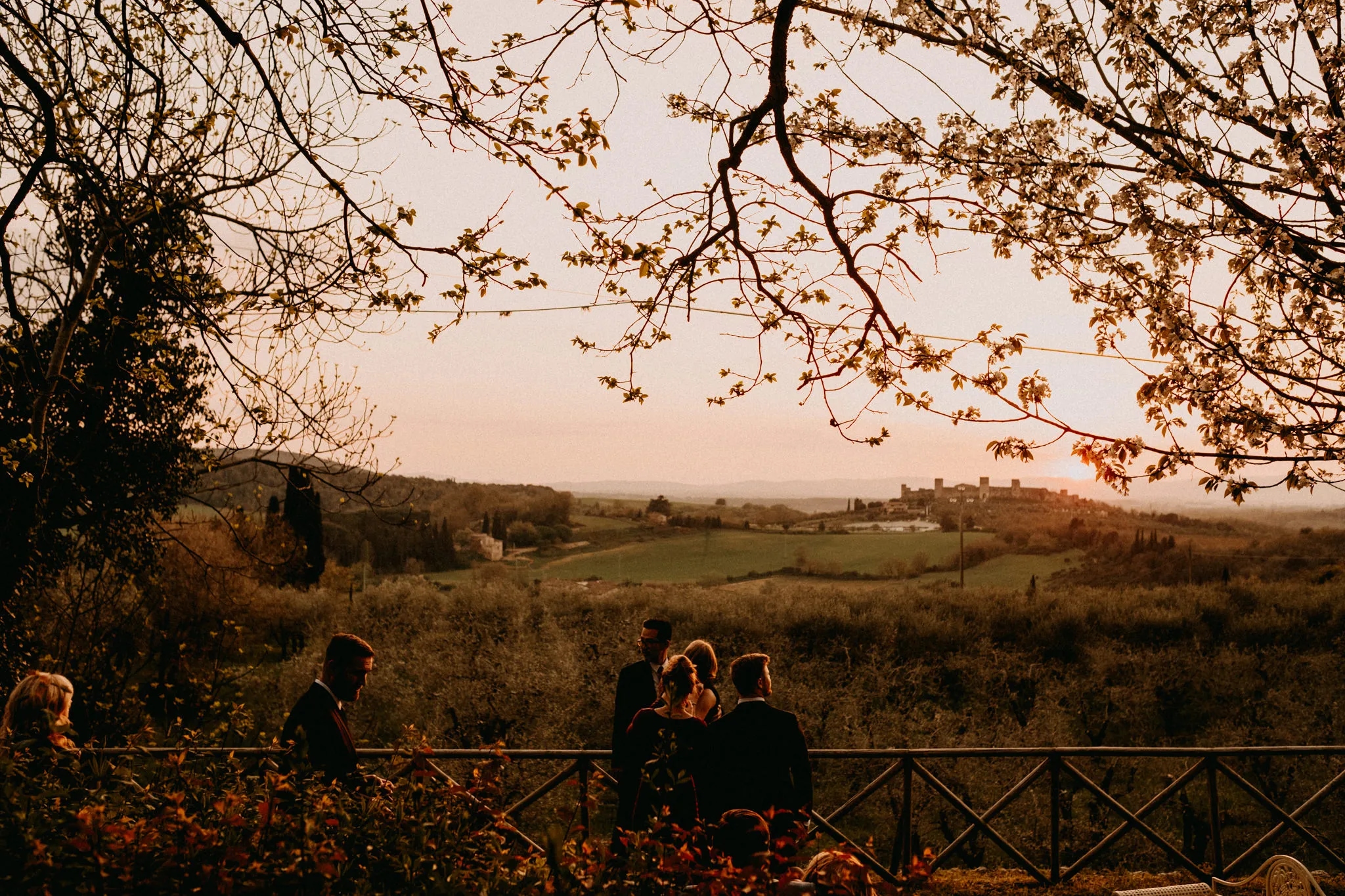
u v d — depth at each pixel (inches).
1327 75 200.7
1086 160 219.0
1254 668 1098.7
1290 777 735.7
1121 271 208.5
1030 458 185.8
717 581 3400.6
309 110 206.8
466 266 177.0
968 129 226.5
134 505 453.1
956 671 1160.2
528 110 169.0
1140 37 210.5
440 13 167.2
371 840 111.0
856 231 215.3
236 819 107.0
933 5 213.6
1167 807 757.9
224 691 674.8
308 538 1521.9
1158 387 193.0
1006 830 754.2
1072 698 989.2
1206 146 206.5
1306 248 195.3
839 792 802.2
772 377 203.8
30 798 108.7
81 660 518.6
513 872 110.9
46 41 180.7
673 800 170.2
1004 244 223.3
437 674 943.0
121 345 348.8
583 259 193.5
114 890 99.4
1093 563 3043.8
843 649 1224.2
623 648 1044.5
